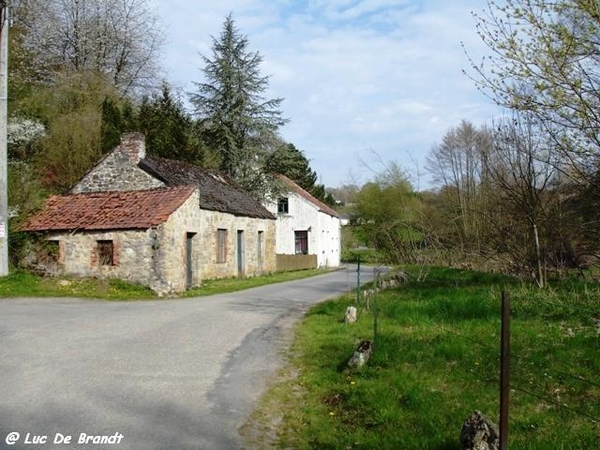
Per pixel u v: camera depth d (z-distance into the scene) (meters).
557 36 9.38
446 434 5.77
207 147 39.41
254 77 40.50
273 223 32.72
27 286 18.34
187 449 5.67
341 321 12.05
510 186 14.56
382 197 44.06
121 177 24.00
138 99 39.97
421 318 11.16
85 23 37.59
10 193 21.67
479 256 20.64
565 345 8.60
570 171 10.52
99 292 18.16
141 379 8.03
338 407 6.98
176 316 13.57
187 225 21.28
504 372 4.88
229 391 7.60
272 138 40.78
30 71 33.00
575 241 15.27
